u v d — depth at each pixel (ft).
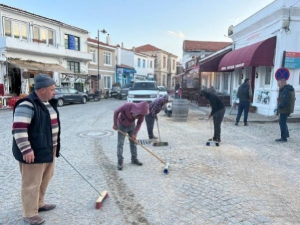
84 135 25.11
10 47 57.00
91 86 93.15
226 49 52.19
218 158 17.79
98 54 93.81
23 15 62.95
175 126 30.60
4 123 31.94
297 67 34.19
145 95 44.24
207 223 9.64
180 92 62.08
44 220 9.73
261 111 39.17
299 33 33.94
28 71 62.80
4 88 55.93
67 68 79.05
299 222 9.78
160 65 163.94
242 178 14.17
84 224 9.52
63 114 42.47
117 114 15.16
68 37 79.30
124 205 11.00
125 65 118.62
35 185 9.20
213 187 12.91
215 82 66.64
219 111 21.22
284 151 19.79
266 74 39.47
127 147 20.31
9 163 16.30
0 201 11.19
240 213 10.37
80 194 11.98
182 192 12.30
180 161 17.02
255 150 19.98
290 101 22.09
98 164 16.28
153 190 12.50
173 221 9.77
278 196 11.99
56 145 10.01
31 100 8.61
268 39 35.32
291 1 33.12
